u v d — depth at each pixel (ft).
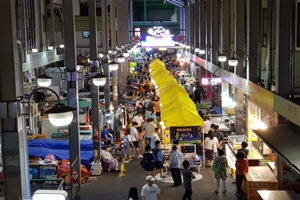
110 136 58.54
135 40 153.17
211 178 47.78
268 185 38.99
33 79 84.69
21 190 22.65
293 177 38.58
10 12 21.49
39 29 75.05
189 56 133.59
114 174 50.34
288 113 31.55
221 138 54.08
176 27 201.67
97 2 148.36
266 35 47.47
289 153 28.55
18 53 22.75
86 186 46.14
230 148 49.16
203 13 98.94
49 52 70.90
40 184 38.47
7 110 21.88
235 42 56.34
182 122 49.67
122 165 50.78
